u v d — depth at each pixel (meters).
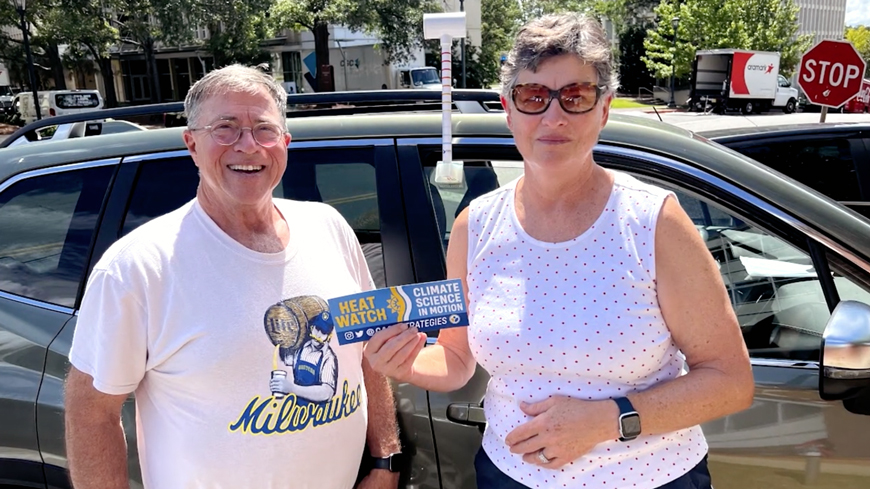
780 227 1.73
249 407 1.44
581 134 1.38
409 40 26.53
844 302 1.53
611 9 44.81
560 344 1.37
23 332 1.90
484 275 1.51
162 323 1.41
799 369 1.70
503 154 1.90
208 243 1.47
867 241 1.68
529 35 1.40
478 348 1.48
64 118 3.13
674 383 1.34
